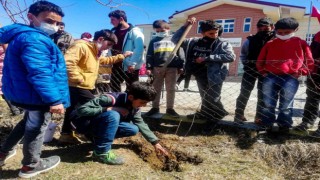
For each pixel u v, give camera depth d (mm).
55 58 2559
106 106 3184
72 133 3715
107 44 3600
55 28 2652
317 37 4145
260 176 3191
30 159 2758
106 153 3193
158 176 3059
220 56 4191
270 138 4082
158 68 4676
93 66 3600
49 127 3783
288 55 3949
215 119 4500
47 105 2582
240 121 4543
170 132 4473
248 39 4527
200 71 4527
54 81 2506
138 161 3402
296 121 5125
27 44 2396
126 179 2916
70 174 2916
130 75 5004
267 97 4109
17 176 2820
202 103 4543
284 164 3539
